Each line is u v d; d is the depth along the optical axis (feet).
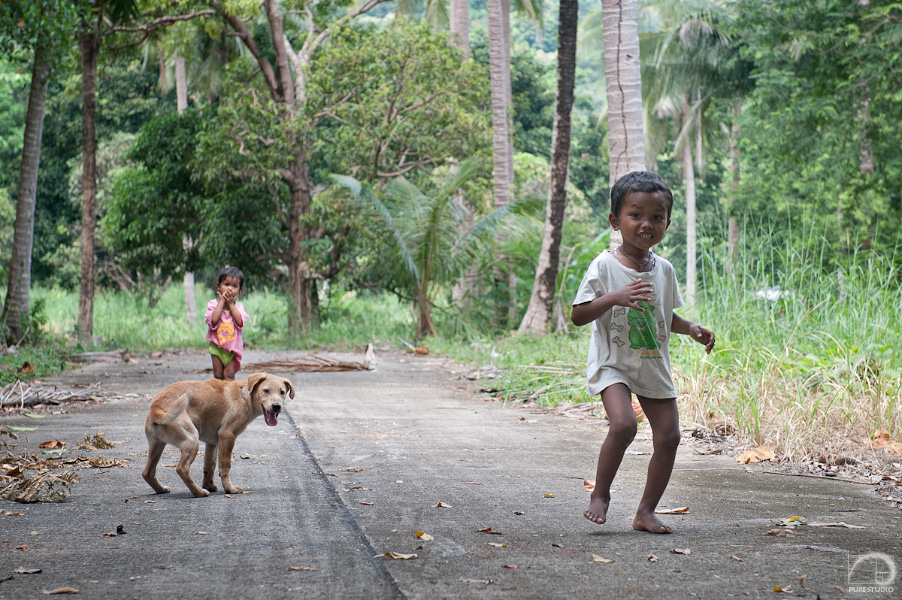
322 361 45.11
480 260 68.44
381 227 64.95
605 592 9.80
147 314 93.09
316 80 67.05
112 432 22.75
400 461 19.01
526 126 126.52
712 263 29.89
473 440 22.34
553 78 143.02
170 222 74.74
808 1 64.64
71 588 9.76
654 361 12.59
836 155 64.28
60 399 29.17
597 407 27.68
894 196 65.87
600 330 12.76
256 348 66.13
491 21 66.23
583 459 19.69
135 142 75.10
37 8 46.37
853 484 16.99
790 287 28.53
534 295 54.85
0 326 48.91
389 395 33.17
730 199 74.49
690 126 95.91
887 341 25.66
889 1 62.80
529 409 29.40
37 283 115.14
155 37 69.51
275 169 69.51
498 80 66.08
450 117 68.90
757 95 68.74
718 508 14.60
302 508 14.16
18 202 52.47
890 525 13.42
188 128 73.67
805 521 13.58
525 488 16.16
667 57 93.71
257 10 64.59
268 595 9.60
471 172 62.90
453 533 12.54
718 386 24.63
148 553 11.33
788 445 19.74
